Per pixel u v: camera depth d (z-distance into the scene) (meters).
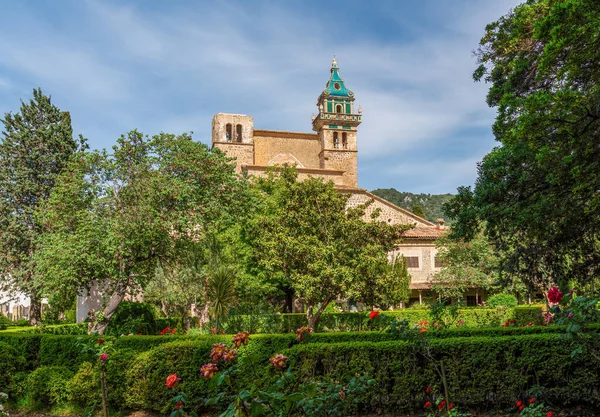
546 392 9.23
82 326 19.31
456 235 14.16
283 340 9.95
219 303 19.44
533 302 36.00
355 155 61.53
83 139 33.34
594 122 10.76
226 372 4.98
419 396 9.42
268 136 60.19
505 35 15.27
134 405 10.02
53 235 18.92
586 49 10.10
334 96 61.31
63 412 10.27
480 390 9.41
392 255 40.19
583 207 12.14
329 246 19.45
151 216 18.55
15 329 18.92
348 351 9.61
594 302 6.01
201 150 20.95
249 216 23.39
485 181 13.33
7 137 31.36
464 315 23.12
